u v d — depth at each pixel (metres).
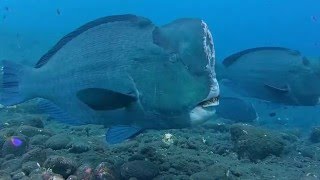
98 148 1.85
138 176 1.46
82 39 1.31
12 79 1.44
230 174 1.63
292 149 2.43
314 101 2.11
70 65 1.31
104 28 1.29
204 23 1.15
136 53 1.21
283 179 1.70
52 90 1.36
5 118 2.85
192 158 1.78
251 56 2.16
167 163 1.63
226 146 2.20
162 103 1.16
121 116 1.24
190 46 1.13
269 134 2.14
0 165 1.63
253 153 2.04
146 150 1.68
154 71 1.17
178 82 1.14
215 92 1.12
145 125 1.23
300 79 2.07
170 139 2.15
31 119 2.40
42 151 1.58
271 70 2.12
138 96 1.19
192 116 1.15
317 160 2.28
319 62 2.07
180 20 1.21
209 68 1.12
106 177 1.39
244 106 3.23
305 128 4.24
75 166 1.45
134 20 1.27
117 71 1.23
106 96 1.16
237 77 2.19
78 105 1.31
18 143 1.78
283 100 2.16
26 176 1.40
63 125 2.76
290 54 2.09
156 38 1.20
